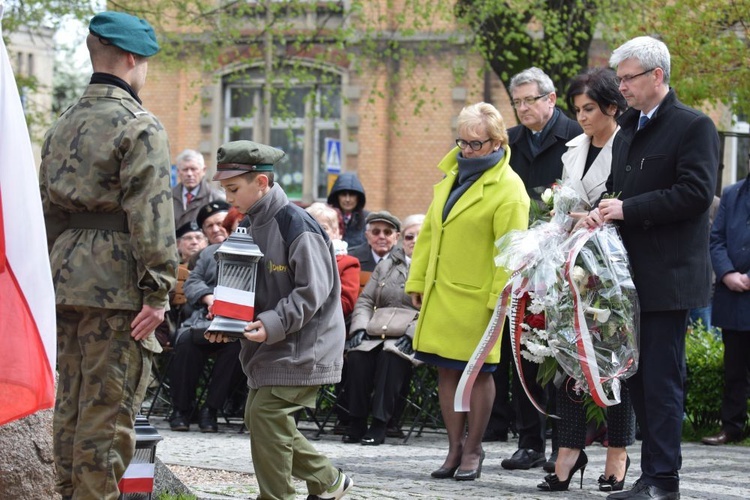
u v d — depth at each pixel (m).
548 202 8.85
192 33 27.45
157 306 6.25
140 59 6.52
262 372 6.97
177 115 36.38
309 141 35.84
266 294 6.98
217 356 13.05
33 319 5.84
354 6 27.23
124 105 6.34
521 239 8.35
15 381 5.84
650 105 7.96
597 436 9.62
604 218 7.96
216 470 9.34
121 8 25.22
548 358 8.59
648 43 7.91
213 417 13.00
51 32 28.09
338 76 35.12
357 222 15.68
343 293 12.66
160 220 6.20
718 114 29.00
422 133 34.81
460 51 34.06
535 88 10.41
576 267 7.96
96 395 6.25
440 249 9.38
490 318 9.23
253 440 7.01
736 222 12.98
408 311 12.53
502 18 23.72
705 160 7.71
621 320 7.90
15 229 5.84
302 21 33.31
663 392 7.83
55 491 6.57
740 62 17.14
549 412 11.17
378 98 34.94
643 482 7.88
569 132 10.49
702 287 7.88
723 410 12.87
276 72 30.55
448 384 9.38
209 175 36.03
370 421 13.22
